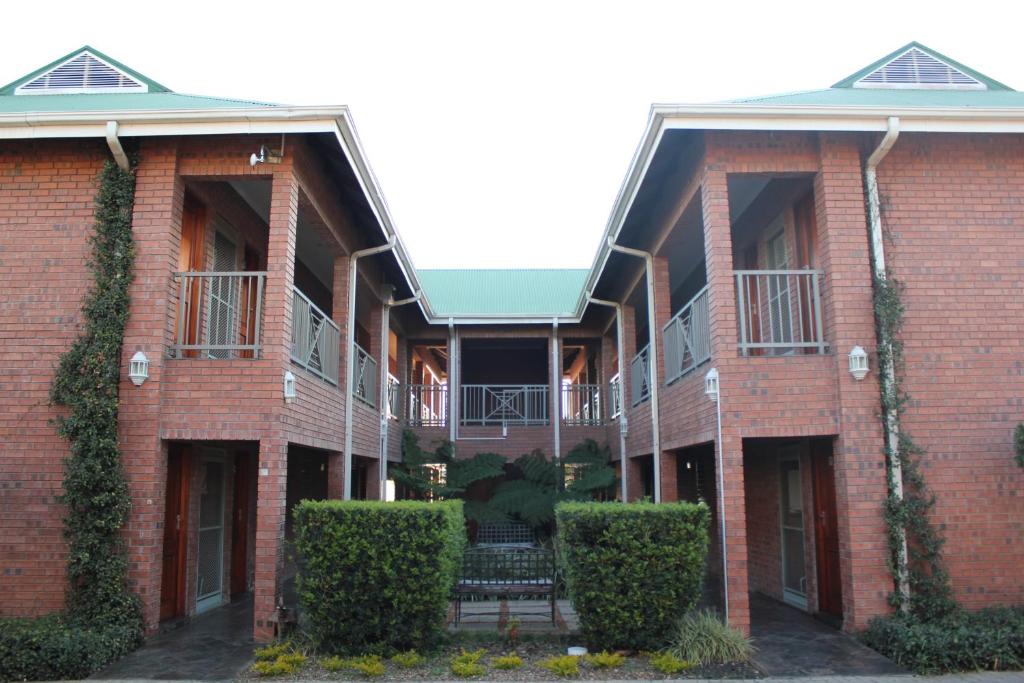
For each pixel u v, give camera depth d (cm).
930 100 838
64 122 714
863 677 597
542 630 746
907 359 746
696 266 1163
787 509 954
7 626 635
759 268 977
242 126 723
